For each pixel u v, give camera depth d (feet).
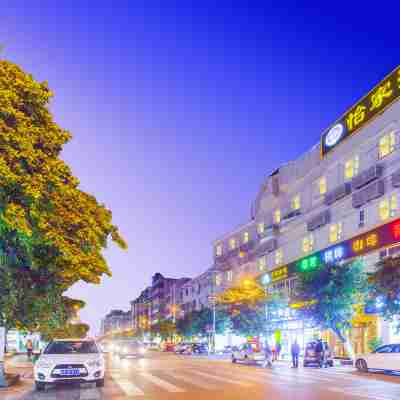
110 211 58.29
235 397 51.16
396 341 118.83
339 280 113.80
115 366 111.14
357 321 127.24
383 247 126.00
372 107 135.74
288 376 81.51
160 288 499.92
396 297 90.27
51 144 45.73
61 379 57.62
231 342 252.42
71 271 54.49
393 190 124.16
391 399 49.67
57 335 130.82
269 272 199.11
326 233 157.38
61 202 47.93
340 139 152.35
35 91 44.42
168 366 111.86
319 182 165.58
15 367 111.86
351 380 73.82
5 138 39.42
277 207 200.75
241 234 245.45
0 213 37.70
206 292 294.87
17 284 55.31
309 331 165.58
